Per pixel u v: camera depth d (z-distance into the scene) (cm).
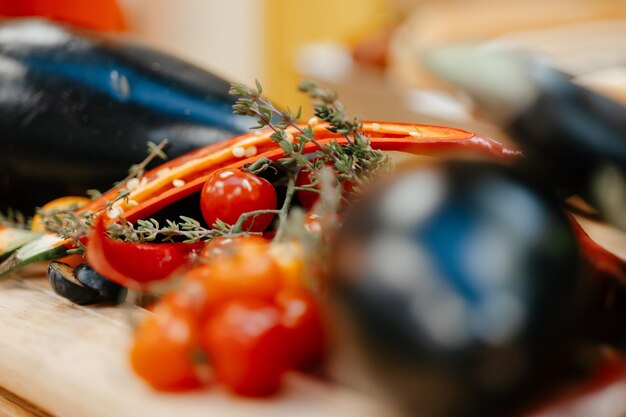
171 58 52
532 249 27
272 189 38
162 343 31
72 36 52
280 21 145
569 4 113
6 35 53
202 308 32
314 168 37
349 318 28
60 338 37
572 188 34
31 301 41
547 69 35
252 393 32
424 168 29
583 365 29
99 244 36
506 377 27
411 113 83
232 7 141
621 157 33
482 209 28
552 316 27
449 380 27
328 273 29
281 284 32
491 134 70
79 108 50
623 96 43
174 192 40
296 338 32
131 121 49
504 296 27
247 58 145
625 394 29
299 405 32
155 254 38
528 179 29
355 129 37
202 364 32
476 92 36
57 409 35
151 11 135
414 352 27
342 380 33
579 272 28
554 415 28
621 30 100
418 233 28
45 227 41
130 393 33
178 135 48
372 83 97
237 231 36
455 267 27
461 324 27
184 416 31
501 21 112
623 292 32
